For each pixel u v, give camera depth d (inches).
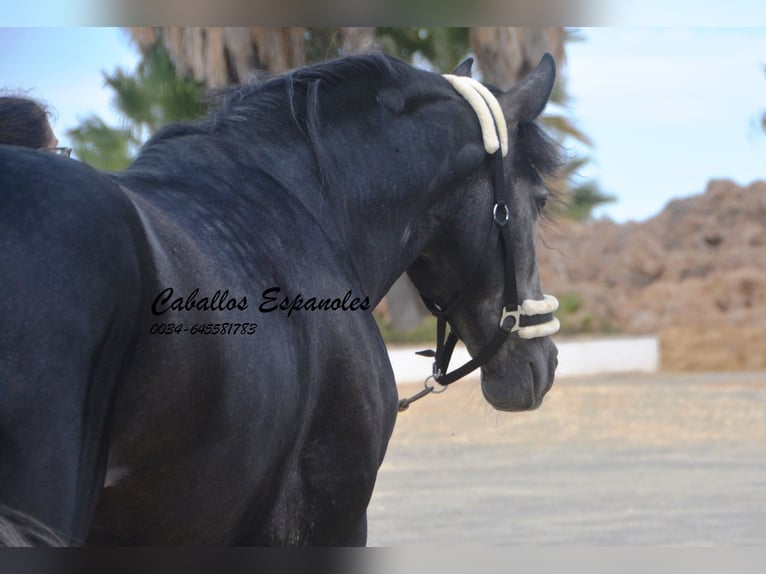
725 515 540.1
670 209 2266.2
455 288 276.2
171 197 198.7
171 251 176.9
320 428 222.7
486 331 274.7
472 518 534.6
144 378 167.5
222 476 187.5
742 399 1146.0
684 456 762.8
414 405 1086.4
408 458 764.0
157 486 179.2
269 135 236.4
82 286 156.1
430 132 264.8
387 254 257.8
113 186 172.4
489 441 850.8
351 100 254.8
